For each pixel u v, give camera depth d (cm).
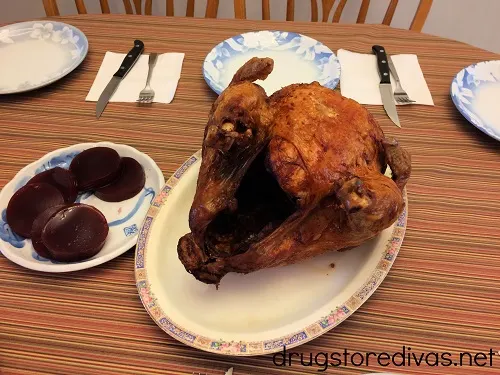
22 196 52
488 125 61
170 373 41
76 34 79
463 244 49
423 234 50
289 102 42
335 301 42
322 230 40
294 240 40
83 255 48
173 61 76
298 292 45
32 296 47
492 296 44
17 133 66
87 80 74
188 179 54
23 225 50
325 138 40
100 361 41
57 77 72
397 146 42
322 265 46
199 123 66
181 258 41
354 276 44
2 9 148
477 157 59
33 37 80
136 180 56
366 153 41
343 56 75
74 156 59
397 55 74
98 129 66
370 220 37
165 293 45
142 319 44
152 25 86
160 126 66
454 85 66
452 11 126
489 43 132
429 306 44
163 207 51
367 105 67
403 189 48
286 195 43
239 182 40
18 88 70
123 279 48
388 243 46
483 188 55
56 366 41
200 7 138
